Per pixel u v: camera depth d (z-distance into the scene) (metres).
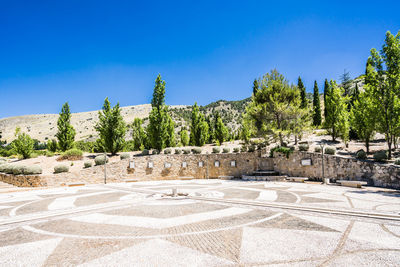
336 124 24.14
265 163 22.42
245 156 23.12
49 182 18.47
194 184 18.70
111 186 18.52
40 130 197.50
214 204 10.18
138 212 8.88
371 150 19.89
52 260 4.58
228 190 14.56
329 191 13.27
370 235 5.72
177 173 24.73
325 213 8.08
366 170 15.30
